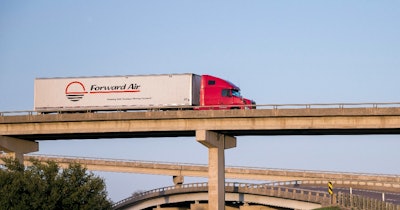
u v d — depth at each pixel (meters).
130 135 108.44
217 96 101.19
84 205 90.94
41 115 105.69
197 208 136.62
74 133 105.69
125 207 148.25
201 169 152.00
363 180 125.88
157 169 154.25
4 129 108.50
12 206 89.94
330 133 100.00
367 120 92.44
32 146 114.12
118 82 103.56
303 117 95.38
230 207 137.50
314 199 111.25
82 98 104.88
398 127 91.06
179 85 101.19
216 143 101.25
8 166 95.81
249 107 100.94
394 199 109.81
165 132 103.62
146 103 102.25
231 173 145.62
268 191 121.56
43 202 89.62
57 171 93.69
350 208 97.31
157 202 142.00
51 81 106.12
